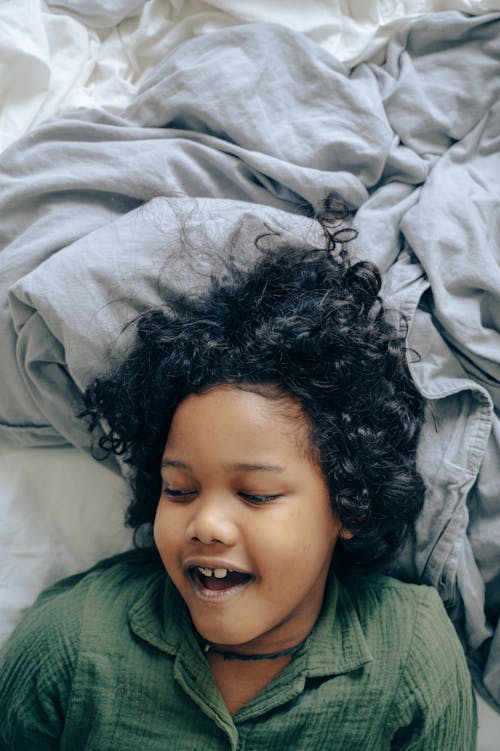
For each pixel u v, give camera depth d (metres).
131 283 0.77
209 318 0.73
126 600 0.76
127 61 0.95
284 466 0.65
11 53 0.88
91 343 0.76
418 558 0.79
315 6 0.92
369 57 0.93
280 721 0.70
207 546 0.65
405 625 0.74
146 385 0.74
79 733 0.73
